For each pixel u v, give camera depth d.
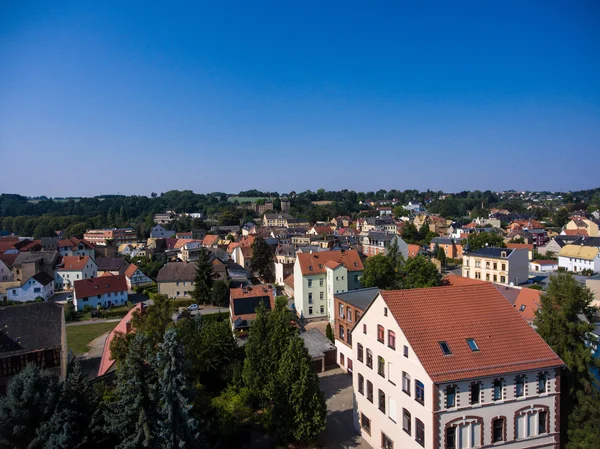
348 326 56.47
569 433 31.98
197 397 37.16
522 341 31.84
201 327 52.22
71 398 30.45
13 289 104.44
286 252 120.81
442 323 32.56
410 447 31.56
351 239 171.12
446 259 143.88
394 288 73.44
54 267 121.31
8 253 134.00
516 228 194.88
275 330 43.94
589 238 133.25
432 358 29.81
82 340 76.56
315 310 82.75
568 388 33.62
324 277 82.69
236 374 47.00
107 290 100.12
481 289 35.75
